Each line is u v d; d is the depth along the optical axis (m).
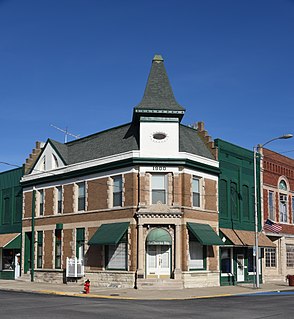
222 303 23.62
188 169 33.69
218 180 36.78
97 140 38.28
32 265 40.16
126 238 32.91
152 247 32.56
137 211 32.47
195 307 21.47
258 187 42.06
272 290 32.88
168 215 32.34
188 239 33.03
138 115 33.44
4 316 17.20
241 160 39.91
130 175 33.22
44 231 40.03
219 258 35.78
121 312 18.94
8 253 44.44
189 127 37.75
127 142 34.75
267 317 17.73
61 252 37.97
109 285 33.19
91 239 33.69
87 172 36.31
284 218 45.78
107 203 34.56
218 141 37.28
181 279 31.84
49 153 40.72
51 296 27.14
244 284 37.59
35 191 41.69
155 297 26.86
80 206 37.25
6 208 45.91
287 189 46.47
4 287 34.06
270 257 43.88
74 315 17.67
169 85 35.00
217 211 36.03
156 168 32.97
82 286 34.28
